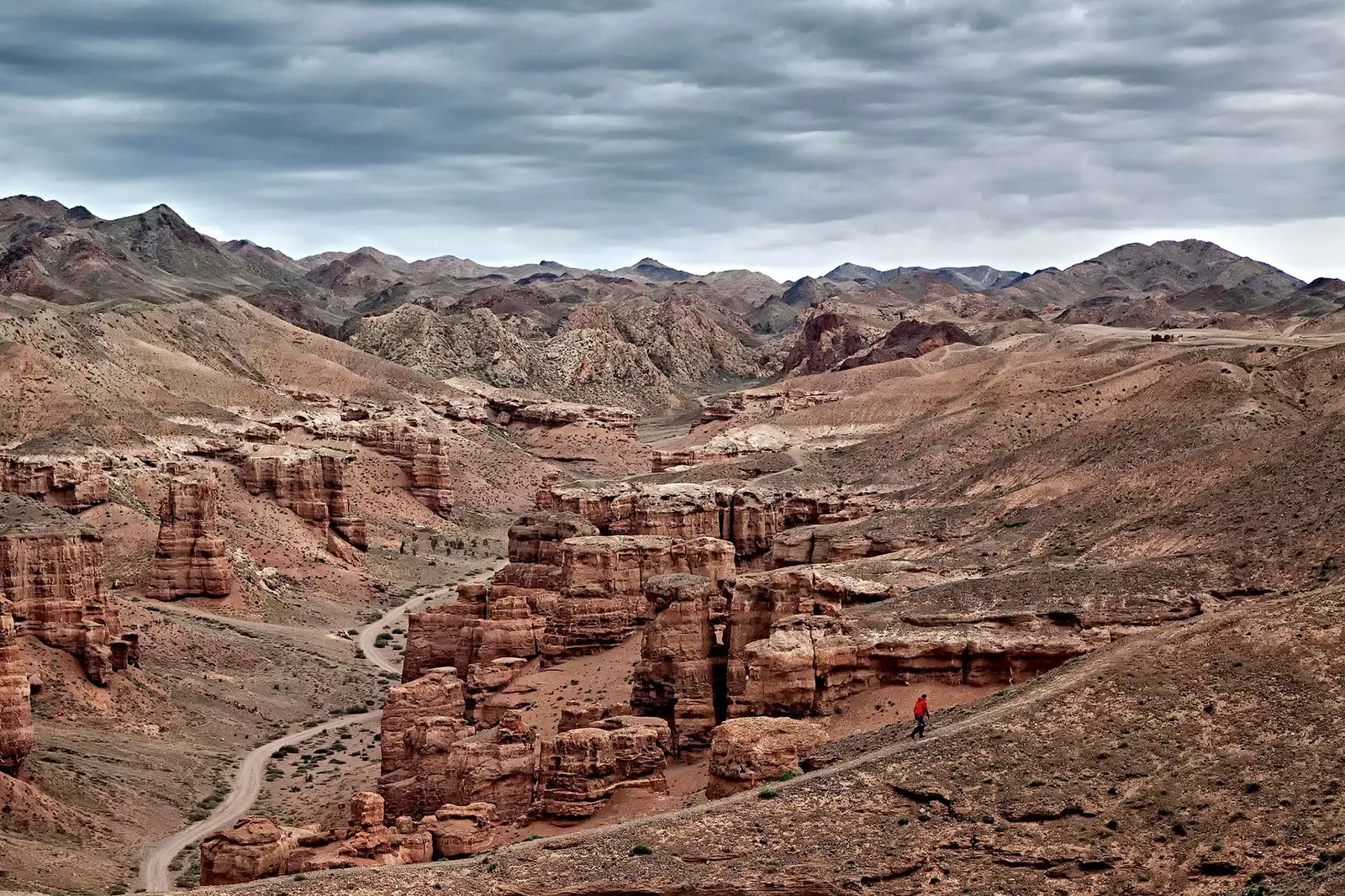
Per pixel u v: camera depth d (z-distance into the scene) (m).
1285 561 106.69
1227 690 77.12
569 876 69.25
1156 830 68.75
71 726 130.50
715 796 87.31
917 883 67.00
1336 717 73.06
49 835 103.50
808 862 68.62
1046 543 135.88
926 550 150.88
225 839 83.44
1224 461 138.88
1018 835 69.44
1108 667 81.88
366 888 69.69
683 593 113.69
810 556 159.25
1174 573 108.56
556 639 135.62
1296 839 66.00
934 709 101.12
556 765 96.50
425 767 104.94
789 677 102.31
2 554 136.62
